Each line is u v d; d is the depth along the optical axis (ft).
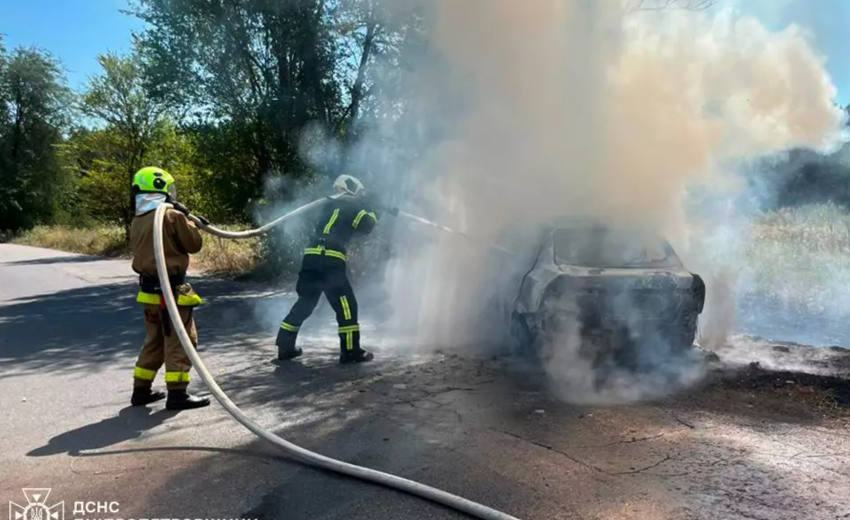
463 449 12.33
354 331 19.26
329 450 12.45
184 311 15.43
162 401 16.01
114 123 85.05
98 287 42.78
